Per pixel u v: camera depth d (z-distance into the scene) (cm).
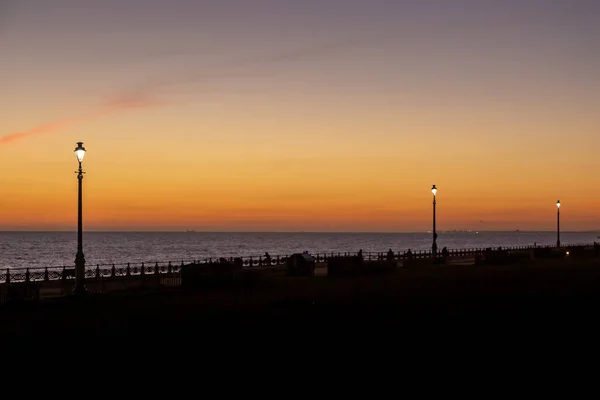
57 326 2344
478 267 6066
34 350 1897
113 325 2381
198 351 1886
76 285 3269
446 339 2106
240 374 1603
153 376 1579
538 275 5012
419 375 1612
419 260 6181
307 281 4388
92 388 1459
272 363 1733
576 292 3631
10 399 1362
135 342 2031
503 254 6800
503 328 2334
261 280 4384
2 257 13238
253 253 15550
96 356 1814
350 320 2508
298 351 1894
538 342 2066
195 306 2948
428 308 2883
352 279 4597
